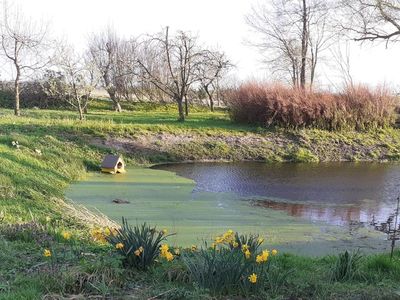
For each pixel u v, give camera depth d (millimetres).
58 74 32812
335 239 10508
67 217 9555
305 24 35562
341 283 5652
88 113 31672
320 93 27750
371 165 22969
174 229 10492
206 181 17469
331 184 17734
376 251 9562
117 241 5676
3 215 8844
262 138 24844
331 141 25500
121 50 39406
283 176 19188
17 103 27594
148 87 39094
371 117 27562
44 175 14602
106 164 18094
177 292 4742
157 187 15773
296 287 5180
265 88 27391
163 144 22375
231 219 11898
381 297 5148
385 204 14602
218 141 23719
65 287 4770
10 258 5625
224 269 4895
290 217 12500
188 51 27625
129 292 4824
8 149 16094
